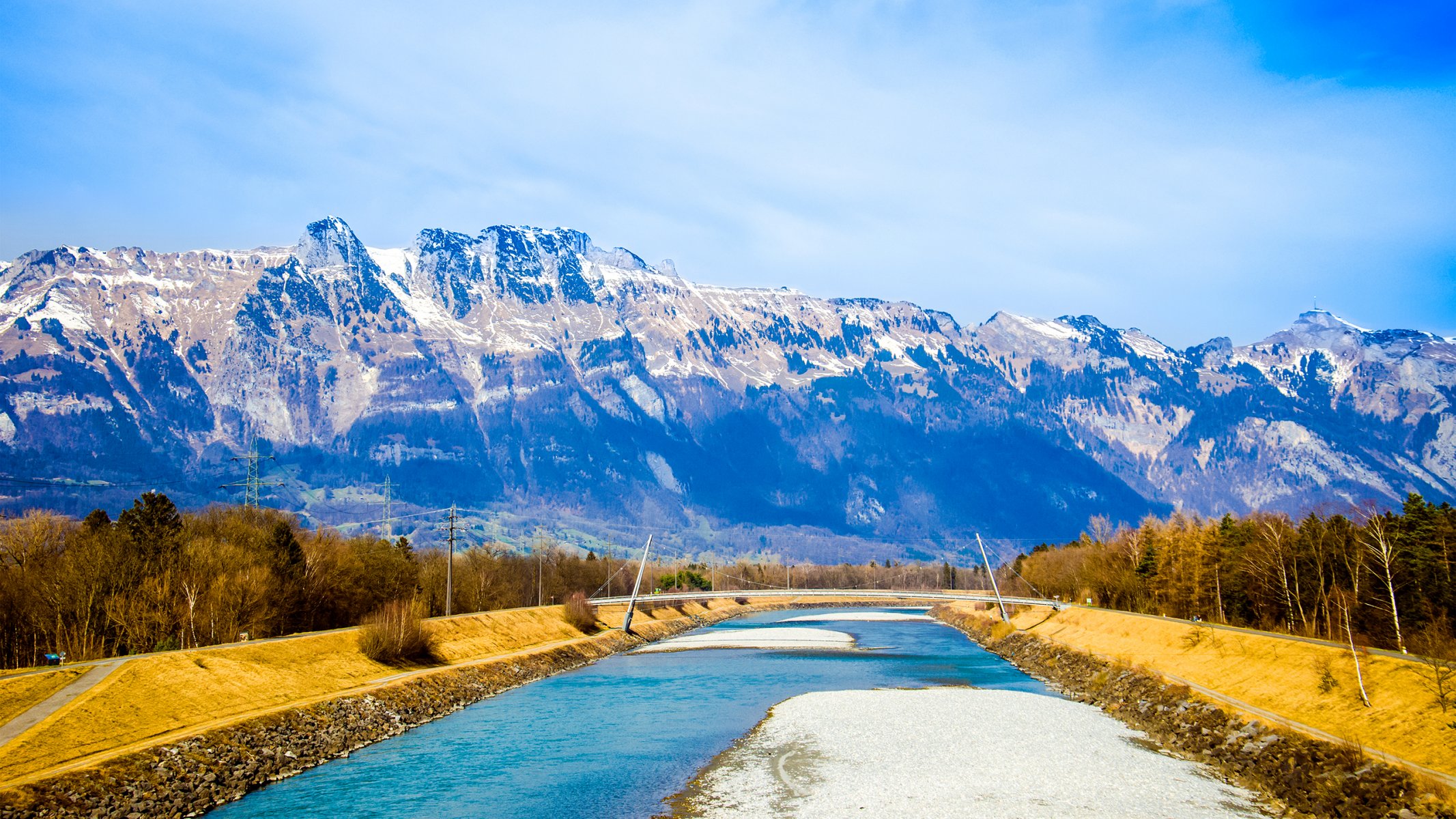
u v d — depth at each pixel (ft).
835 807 226.38
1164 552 544.62
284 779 254.47
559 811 225.76
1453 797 190.29
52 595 329.52
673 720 343.05
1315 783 219.82
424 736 314.96
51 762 214.07
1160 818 212.43
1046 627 589.73
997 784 242.78
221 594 366.43
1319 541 395.34
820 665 524.52
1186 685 333.42
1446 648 270.05
